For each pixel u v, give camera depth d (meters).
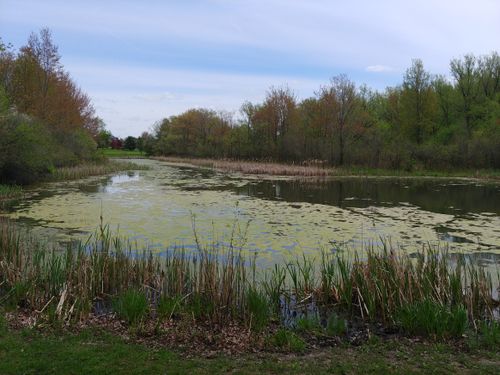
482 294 7.27
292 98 54.91
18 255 8.61
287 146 49.62
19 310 6.68
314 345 5.86
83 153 41.47
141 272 8.23
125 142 116.19
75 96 50.38
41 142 25.31
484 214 17.47
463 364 5.20
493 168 43.12
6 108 23.19
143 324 6.24
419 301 6.81
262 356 5.40
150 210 17.03
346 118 48.12
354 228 13.95
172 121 88.75
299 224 14.45
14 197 20.42
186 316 6.51
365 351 5.64
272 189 26.47
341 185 30.56
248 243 11.57
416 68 53.34
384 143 46.47
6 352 5.13
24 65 36.59
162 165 56.94
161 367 4.93
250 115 60.53
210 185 28.59
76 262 7.99
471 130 53.25
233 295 6.91
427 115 53.88
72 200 19.69
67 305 6.38
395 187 29.78
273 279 7.88
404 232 13.47
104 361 5.02
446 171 43.28
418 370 5.00
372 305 6.84
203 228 13.51
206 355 5.37
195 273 7.63
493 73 56.12
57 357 5.06
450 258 10.42
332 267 8.03
